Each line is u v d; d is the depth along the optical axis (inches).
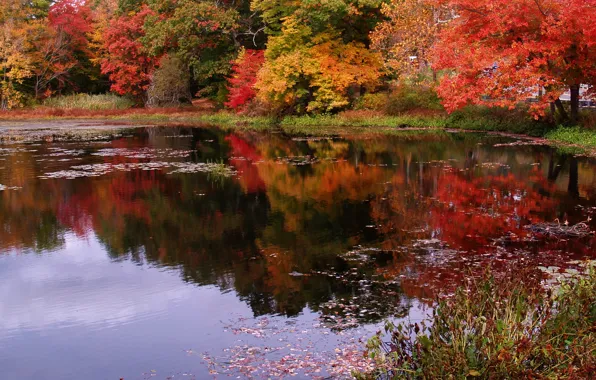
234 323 234.2
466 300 178.7
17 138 1025.5
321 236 362.6
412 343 191.6
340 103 1237.7
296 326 228.8
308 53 1266.0
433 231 366.6
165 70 1585.9
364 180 553.6
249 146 873.5
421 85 1187.3
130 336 226.1
